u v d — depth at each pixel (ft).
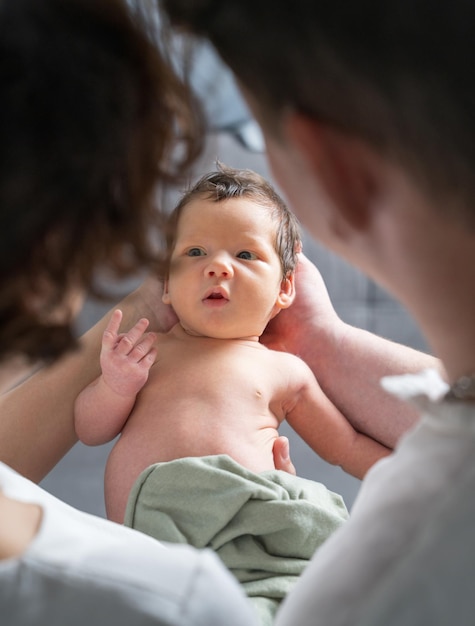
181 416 4.69
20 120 1.36
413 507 1.52
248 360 4.99
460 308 1.54
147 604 1.48
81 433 4.73
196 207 5.18
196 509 3.93
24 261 1.43
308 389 5.03
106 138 1.41
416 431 1.67
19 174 1.35
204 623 1.52
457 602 1.43
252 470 4.56
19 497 1.87
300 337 5.24
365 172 1.51
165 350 5.08
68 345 1.55
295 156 1.58
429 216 1.47
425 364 4.88
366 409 5.02
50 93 1.37
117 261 1.56
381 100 1.40
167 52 1.63
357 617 1.46
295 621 1.54
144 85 1.53
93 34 1.46
